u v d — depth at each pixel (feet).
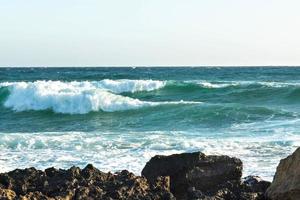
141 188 25.70
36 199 23.20
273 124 76.43
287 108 103.35
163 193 25.50
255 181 30.12
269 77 215.72
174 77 215.51
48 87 114.73
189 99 126.52
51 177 26.76
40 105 106.83
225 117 87.35
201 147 54.19
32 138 61.00
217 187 28.55
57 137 62.90
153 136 63.62
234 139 60.29
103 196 24.39
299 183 26.45
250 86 132.26
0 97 111.86
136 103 100.78
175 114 92.43
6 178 26.22
